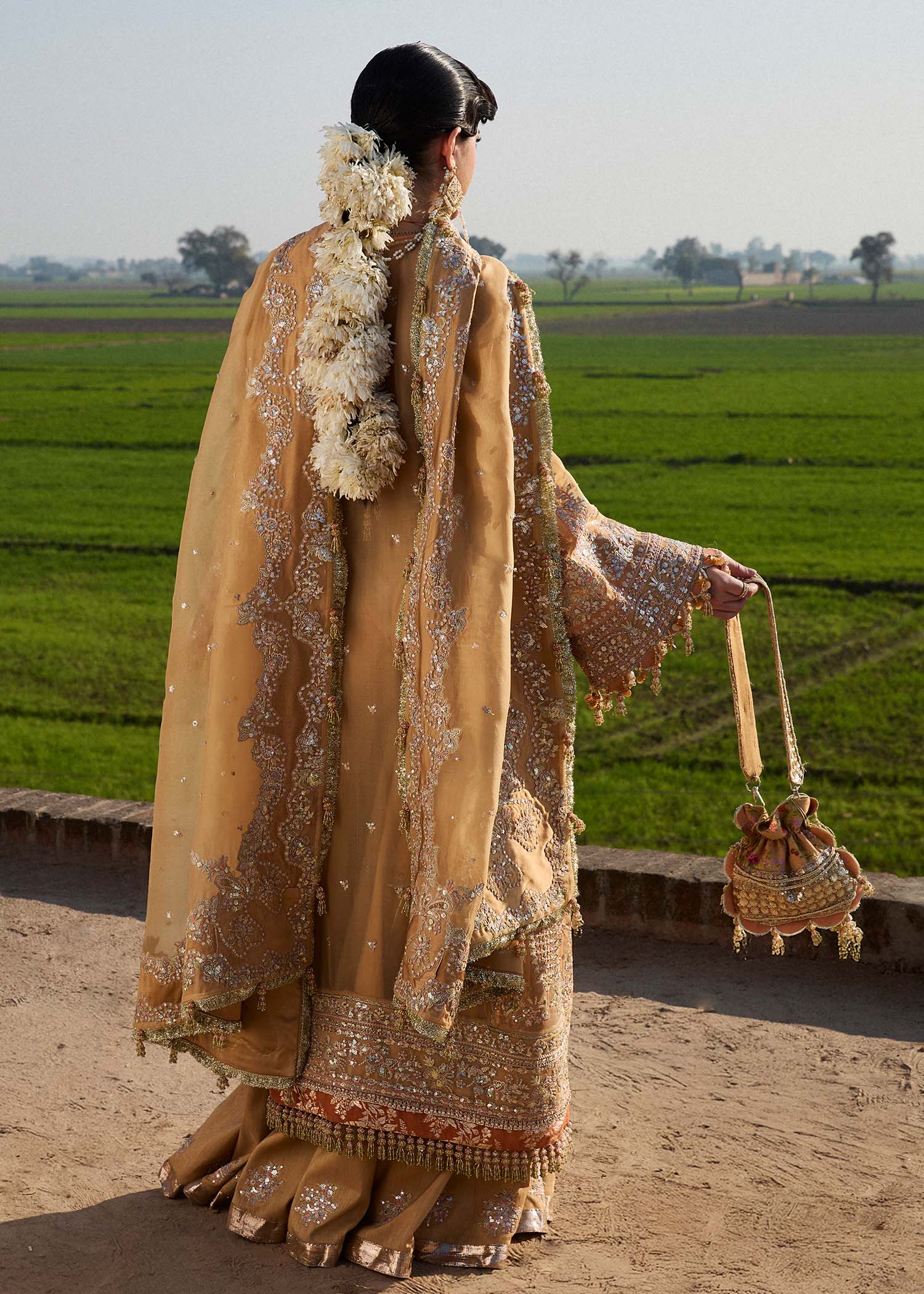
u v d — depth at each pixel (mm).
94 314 115812
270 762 2217
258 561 2221
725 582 2309
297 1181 2334
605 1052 3266
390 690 2201
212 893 2191
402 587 2188
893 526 21469
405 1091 2176
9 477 27016
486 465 2064
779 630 14039
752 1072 3156
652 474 27891
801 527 21328
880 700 11352
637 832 7801
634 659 2279
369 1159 2264
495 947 2043
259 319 2268
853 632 14102
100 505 23531
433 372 2096
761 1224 2465
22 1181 2588
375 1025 2184
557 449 31609
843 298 148250
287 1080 2242
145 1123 2855
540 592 2195
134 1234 2373
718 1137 2822
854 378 52250
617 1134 2836
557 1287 2223
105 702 11359
